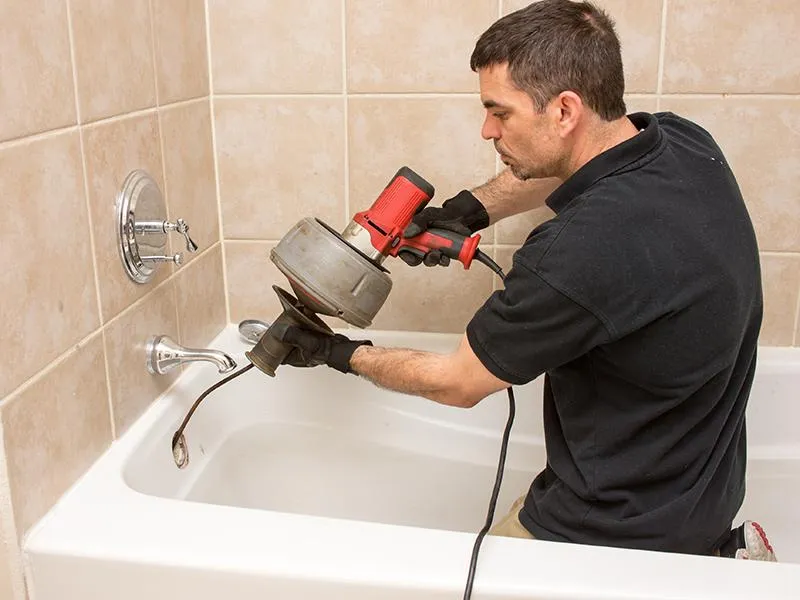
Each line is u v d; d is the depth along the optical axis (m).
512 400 1.14
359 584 0.90
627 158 0.97
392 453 1.53
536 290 0.92
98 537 0.96
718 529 1.07
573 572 0.91
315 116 1.50
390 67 1.46
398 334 1.59
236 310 1.63
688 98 1.42
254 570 0.92
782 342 1.54
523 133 1.00
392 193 1.07
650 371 0.96
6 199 0.89
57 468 1.02
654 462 1.01
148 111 1.24
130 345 1.21
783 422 1.51
